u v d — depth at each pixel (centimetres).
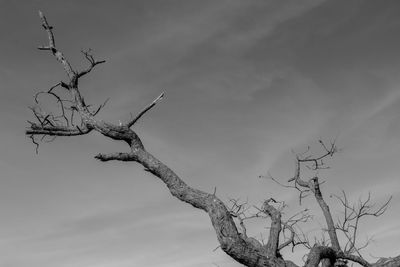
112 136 943
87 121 969
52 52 1077
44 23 1087
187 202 864
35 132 999
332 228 1127
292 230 1127
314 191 1189
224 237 767
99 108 1005
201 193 853
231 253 760
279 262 784
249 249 765
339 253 1034
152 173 927
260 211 1080
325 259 943
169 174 894
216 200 827
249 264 766
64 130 1001
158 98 970
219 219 794
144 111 966
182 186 876
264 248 941
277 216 991
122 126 944
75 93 1017
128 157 939
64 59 1057
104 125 942
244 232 1099
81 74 1042
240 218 1126
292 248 1148
